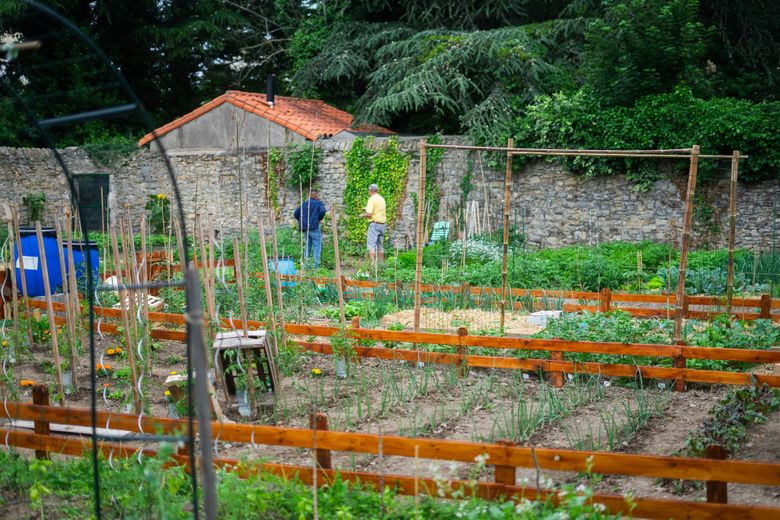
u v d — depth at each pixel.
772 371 8.66
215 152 25.55
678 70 21.09
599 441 6.48
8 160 23.95
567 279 15.80
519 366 8.68
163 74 34.56
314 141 24.11
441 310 12.77
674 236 19.16
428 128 27.94
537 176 20.92
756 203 18.23
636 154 9.73
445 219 22.23
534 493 4.71
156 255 15.84
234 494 4.67
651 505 4.53
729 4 25.00
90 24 30.31
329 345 9.18
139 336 8.34
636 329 9.67
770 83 24.56
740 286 14.76
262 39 34.94
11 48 4.27
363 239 23.34
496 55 24.72
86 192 25.30
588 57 21.48
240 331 8.05
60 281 12.27
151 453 5.70
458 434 6.86
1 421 7.16
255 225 25.16
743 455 6.17
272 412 7.49
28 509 5.00
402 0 29.55
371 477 5.02
